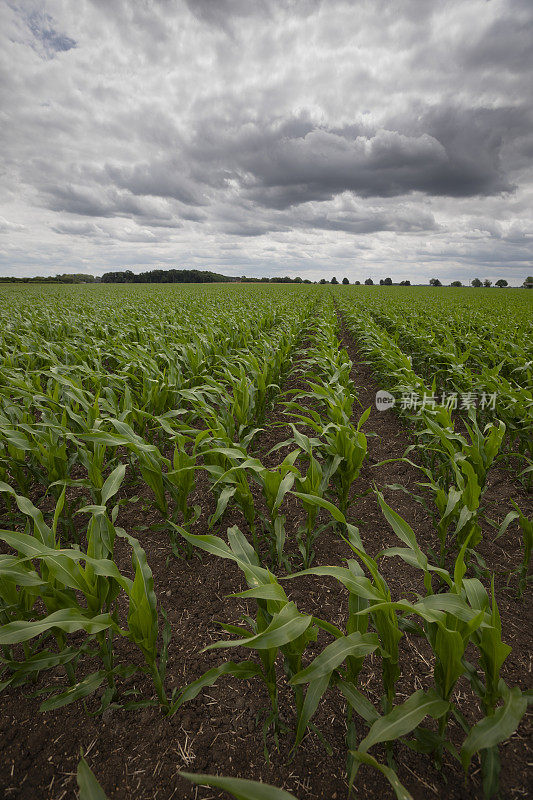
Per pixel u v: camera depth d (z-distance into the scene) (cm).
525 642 225
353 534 204
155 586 269
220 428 318
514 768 163
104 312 1330
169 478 280
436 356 732
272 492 260
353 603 167
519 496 384
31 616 182
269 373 562
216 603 255
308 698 149
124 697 195
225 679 207
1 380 508
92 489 285
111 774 164
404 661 214
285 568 282
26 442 308
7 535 167
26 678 195
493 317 1293
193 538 182
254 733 180
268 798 98
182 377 544
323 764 167
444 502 275
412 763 165
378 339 795
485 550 305
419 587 266
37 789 159
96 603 176
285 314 1357
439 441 365
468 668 161
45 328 968
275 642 137
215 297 2375
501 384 454
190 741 176
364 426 579
